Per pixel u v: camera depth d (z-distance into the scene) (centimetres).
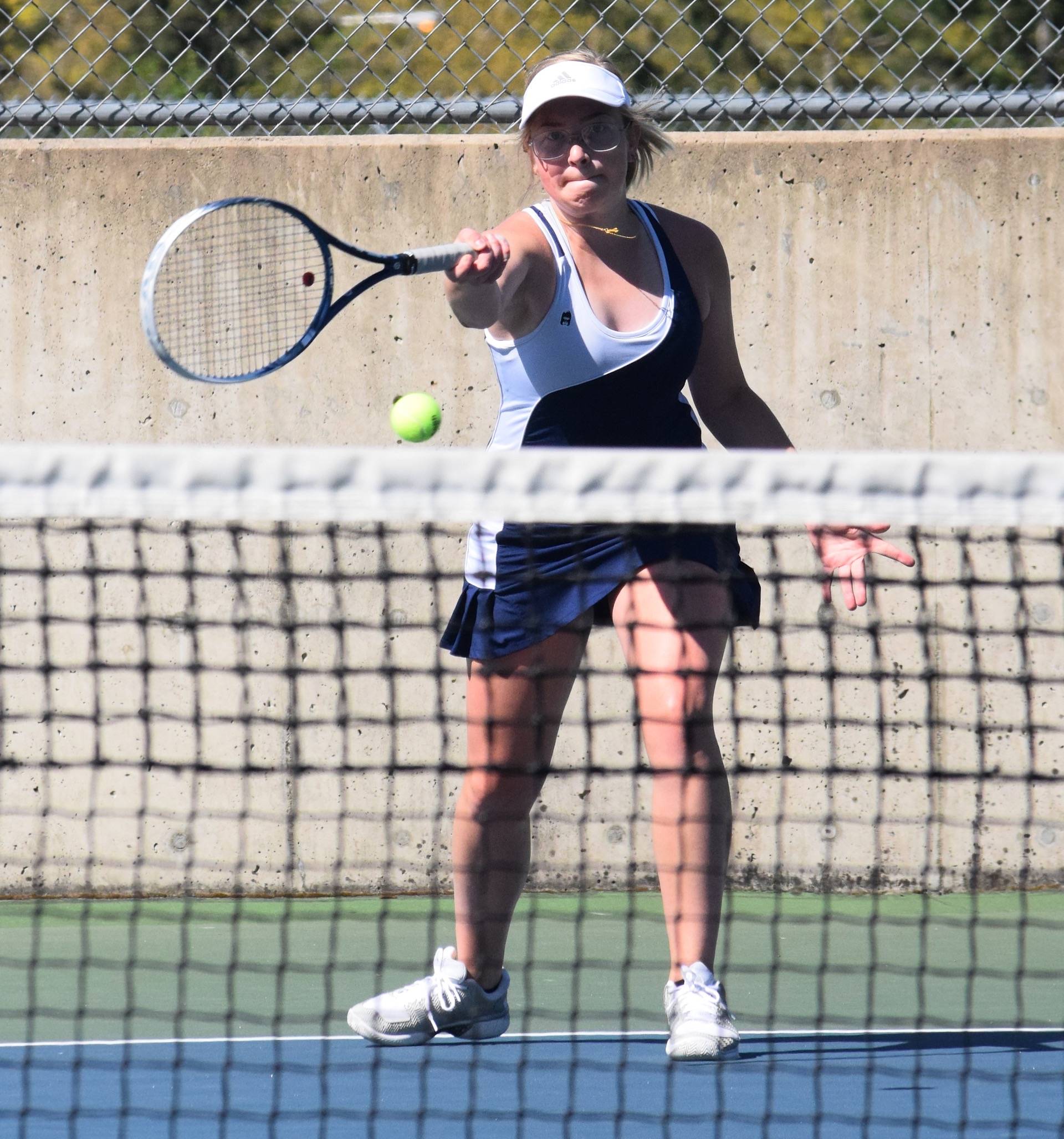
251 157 1642
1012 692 1636
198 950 1397
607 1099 955
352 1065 1043
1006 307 1653
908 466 809
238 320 1627
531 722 1053
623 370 1044
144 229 1641
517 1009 1198
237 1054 1070
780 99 1697
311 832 1633
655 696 1021
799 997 1232
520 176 1655
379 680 1630
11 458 796
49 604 1617
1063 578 1598
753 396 1189
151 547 1617
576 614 1027
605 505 813
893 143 1647
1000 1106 937
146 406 1644
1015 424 1658
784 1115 917
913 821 1634
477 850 1070
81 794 1630
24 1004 1214
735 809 1641
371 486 807
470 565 1070
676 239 1102
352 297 975
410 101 1706
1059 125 1714
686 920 1039
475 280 969
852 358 1653
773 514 811
